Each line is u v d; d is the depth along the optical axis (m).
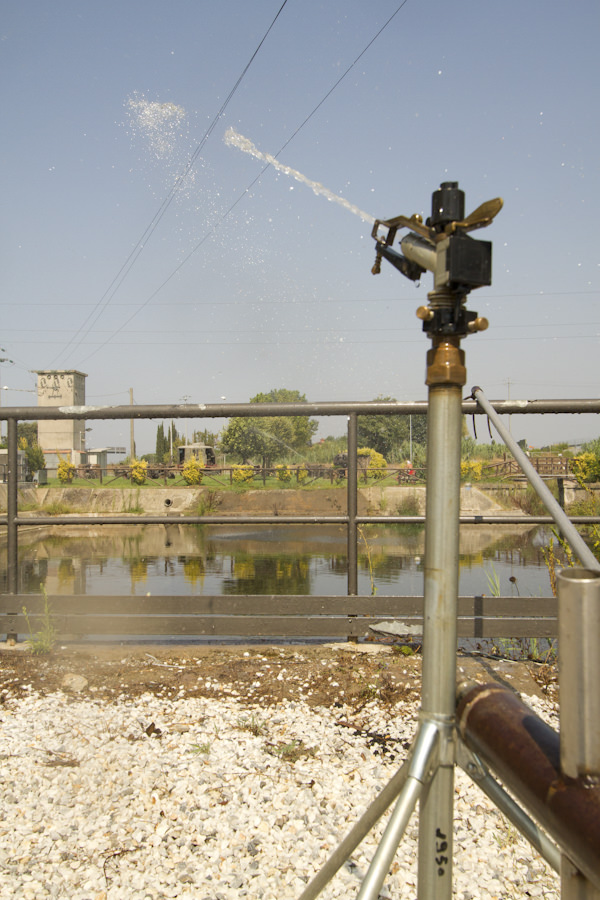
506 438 1.22
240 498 17.62
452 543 0.77
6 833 1.45
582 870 0.57
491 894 1.28
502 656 2.75
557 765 0.60
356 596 2.73
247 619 2.70
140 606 2.71
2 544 12.53
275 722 2.02
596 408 2.59
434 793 0.75
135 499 18.92
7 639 2.76
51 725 1.99
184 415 2.70
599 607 0.58
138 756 1.79
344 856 0.82
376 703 2.17
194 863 1.35
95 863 1.35
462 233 0.78
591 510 4.05
